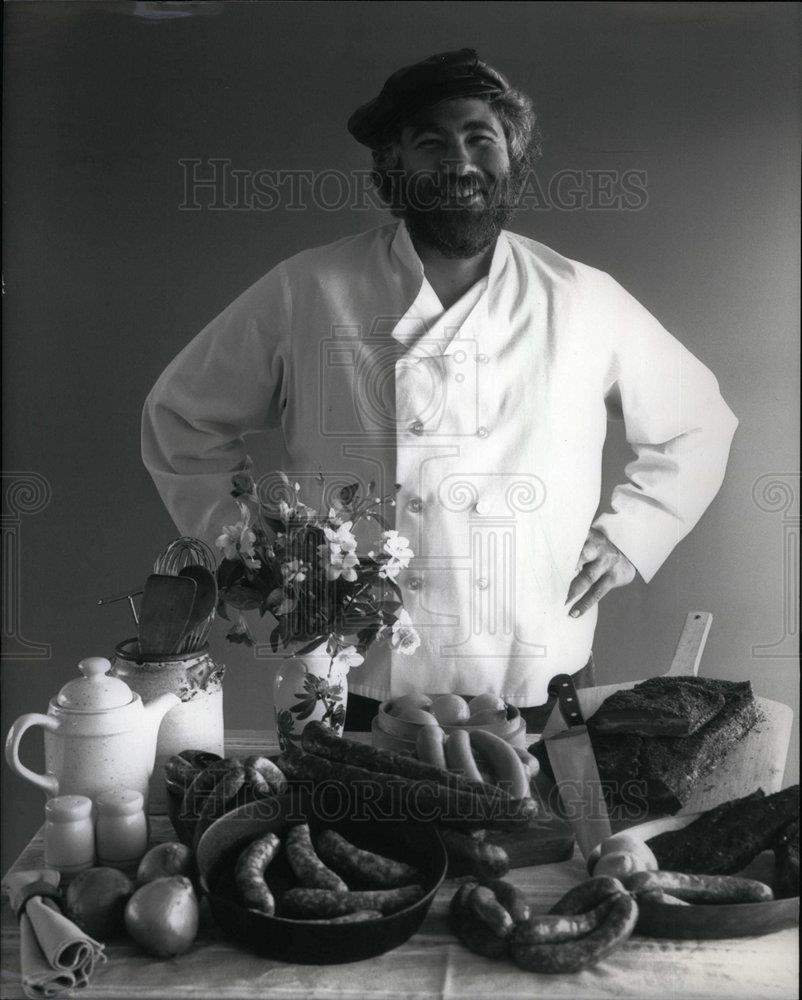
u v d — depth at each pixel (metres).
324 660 1.53
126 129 1.87
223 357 1.87
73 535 1.96
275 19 1.85
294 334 1.83
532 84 1.82
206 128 1.88
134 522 1.95
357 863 1.23
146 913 1.15
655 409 1.84
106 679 1.41
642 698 1.49
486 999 1.10
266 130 1.87
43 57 1.87
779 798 1.33
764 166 1.81
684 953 1.18
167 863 1.23
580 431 1.80
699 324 1.84
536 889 1.27
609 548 1.82
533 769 1.41
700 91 1.81
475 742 1.38
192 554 1.65
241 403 1.89
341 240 1.86
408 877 1.22
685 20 1.80
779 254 1.83
